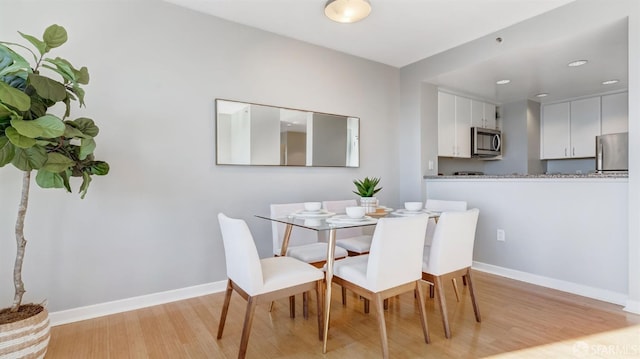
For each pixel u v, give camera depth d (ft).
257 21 9.61
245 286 5.91
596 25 8.25
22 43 6.95
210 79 9.21
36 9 7.07
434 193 12.86
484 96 15.52
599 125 14.99
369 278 6.01
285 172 10.66
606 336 6.67
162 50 8.48
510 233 10.53
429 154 13.24
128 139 8.05
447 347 6.34
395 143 13.58
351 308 8.27
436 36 10.68
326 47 11.51
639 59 7.54
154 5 8.38
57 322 7.31
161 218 8.52
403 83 13.58
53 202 7.25
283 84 10.54
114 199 7.91
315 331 7.04
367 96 12.69
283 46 10.55
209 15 9.18
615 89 14.26
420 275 6.59
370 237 10.03
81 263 7.57
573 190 9.09
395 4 8.68
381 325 5.86
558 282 9.43
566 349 6.20
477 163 17.72
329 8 8.42
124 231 8.05
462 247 7.20
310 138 11.12
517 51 9.96
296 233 9.05
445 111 14.26
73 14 7.42
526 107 16.12
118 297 8.00
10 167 6.84
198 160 9.03
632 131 7.68
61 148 5.90
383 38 10.81
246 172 9.87
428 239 9.77
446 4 8.71
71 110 7.41
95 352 6.19
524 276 10.19
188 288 8.94
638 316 7.55
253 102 9.95
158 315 7.81
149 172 8.33
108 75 7.79
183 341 6.61
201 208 9.10
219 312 8.00
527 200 10.09
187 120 8.85
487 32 10.40
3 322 5.26
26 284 7.03
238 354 5.95
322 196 11.51
